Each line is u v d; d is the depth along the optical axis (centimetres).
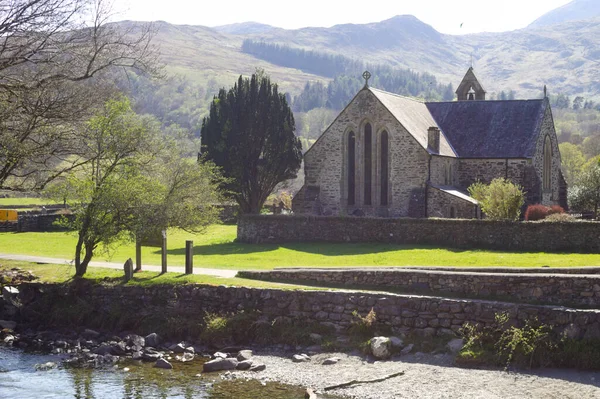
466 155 6362
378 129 6047
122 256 4456
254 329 2956
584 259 3934
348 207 6209
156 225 3656
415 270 3141
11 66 2741
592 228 4316
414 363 2578
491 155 6256
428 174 5806
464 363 2523
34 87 2766
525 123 6438
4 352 2931
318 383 2436
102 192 3444
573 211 6950
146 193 3550
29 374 2620
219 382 2484
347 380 2444
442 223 4769
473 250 4509
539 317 2556
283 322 2958
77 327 3266
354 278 3197
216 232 6253
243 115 6156
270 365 2658
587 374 2367
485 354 2534
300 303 2962
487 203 5166
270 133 6222
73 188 3431
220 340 2964
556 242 4400
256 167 6247
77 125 3109
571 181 12338
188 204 4284
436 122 6819
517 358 2486
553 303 2772
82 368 2692
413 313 2766
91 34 3006
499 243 4556
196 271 3619
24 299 3419
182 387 2441
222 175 6097
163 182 4200
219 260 4256
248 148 6169
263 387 2417
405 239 4884
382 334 2773
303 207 6262
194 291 3181
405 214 5903
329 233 5125
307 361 2684
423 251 4466
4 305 3381
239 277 3391
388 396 2288
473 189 5894
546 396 2217
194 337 3055
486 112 6719
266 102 6225
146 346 2986
